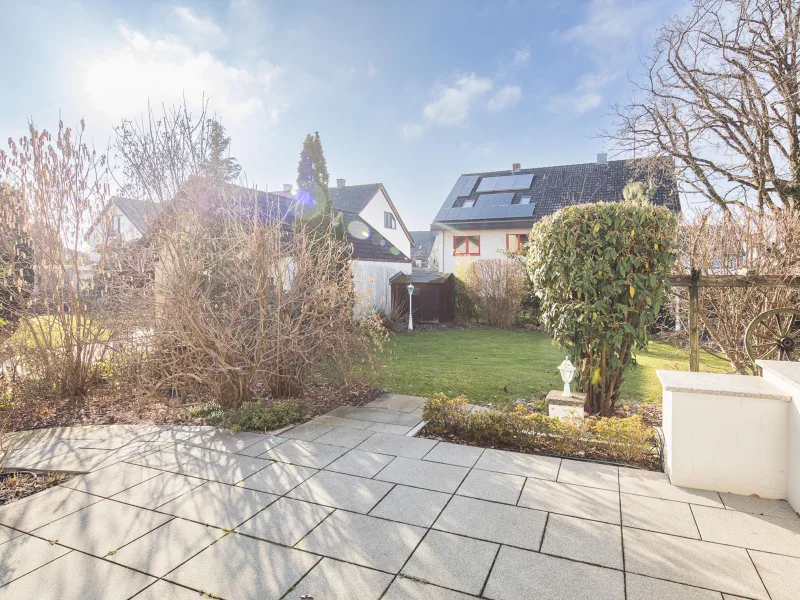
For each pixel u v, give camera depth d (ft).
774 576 7.86
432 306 60.39
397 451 14.30
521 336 47.78
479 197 77.00
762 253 20.08
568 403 15.74
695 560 8.38
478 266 58.08
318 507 10.66
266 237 19.10
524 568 8.20
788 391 10.57
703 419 11.32
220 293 20.93
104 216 21.57
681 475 11.55
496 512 10.32
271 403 19.40
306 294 20.01
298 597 7.47
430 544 9.03
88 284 21.35
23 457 14.05
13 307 21.09
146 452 14.43
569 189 71.46
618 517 10.03
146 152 22.99
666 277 16.63
